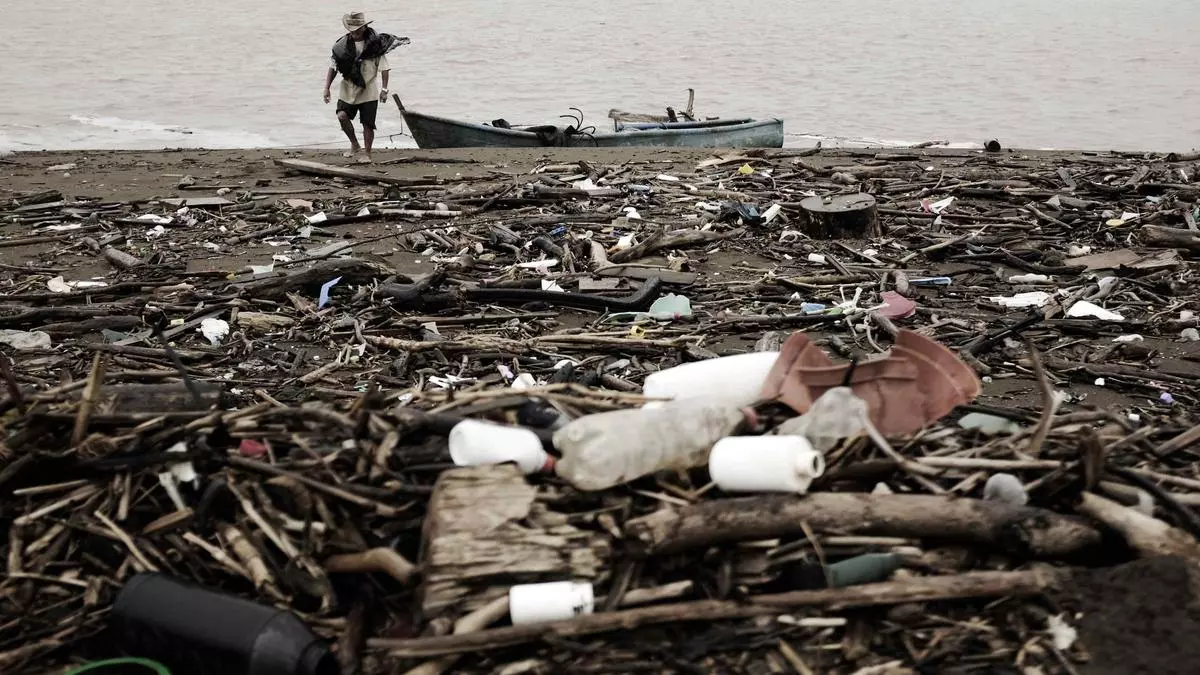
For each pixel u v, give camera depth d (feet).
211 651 11.80
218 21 164.45
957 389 14.60
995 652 11.60
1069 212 37.63
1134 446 14.89
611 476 12.82
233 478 13.74
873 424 14.66
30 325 25.66
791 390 15.15
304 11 177.47
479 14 169.37
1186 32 147.02
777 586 12.54
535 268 30.86
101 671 12.17
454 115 90.84
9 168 49.62
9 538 13.65
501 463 13.09
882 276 29.50
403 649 11.25
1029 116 91.97
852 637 11.91
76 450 14.02
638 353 23.35
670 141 60.90
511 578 11.85
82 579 13.30
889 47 135.33
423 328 25.25
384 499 13.21
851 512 12.51
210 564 13.14
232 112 91.20
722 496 13.24
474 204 39.55
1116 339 24.54
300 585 12.82
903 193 41.63
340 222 36.94
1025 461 13.57
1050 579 12.00
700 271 31.14
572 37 142.72
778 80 110.73
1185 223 35.45
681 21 161.68
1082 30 150.92
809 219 34.55
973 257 32.14
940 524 12.48
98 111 91.25
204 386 16.30
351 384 21.77
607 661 11.53
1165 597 11.42
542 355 23.31
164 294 28.19
